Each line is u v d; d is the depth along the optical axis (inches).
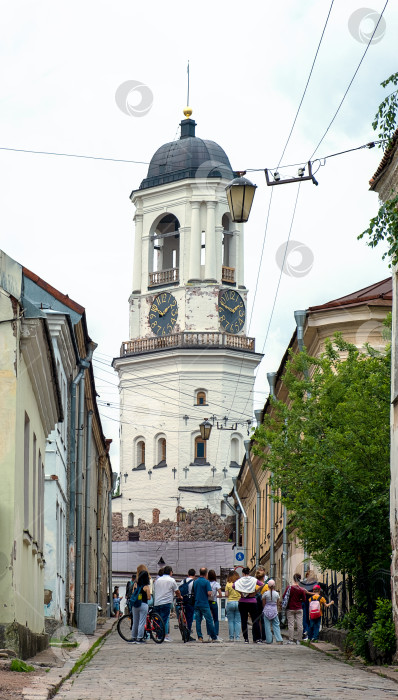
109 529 2513.5
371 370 869.2
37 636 749.9
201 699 482.3
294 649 930.7
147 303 3986.2
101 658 778.8
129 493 3944.4
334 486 778.2
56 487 1098.7
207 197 3932.1
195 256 3924.7
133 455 3951.8
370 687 558.6
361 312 1289.4
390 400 813.9
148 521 3890.3
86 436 1542.8
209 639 1086.4
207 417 3855.8
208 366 3870.6
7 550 603.2
